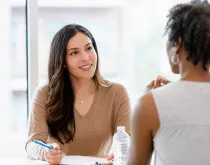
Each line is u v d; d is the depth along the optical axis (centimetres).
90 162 213
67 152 251
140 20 363
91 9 386
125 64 374
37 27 299
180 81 140
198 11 137
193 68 139
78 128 249
